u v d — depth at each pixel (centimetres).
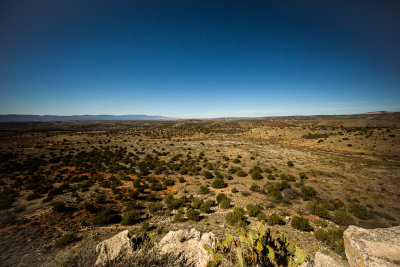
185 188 1794
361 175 2161
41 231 860
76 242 781
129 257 375
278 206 1316
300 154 3622
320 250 688
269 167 2597
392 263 293
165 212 1191
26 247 704
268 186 1691
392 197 1505
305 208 1291
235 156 3478
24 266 570
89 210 1181
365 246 335
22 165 2544
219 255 398
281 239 378
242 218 1008
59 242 736
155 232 898
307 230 914
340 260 614
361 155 3416
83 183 1798
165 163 2917
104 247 447
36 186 1641
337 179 2022
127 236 525
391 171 2288
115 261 380
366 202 1408
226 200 1324
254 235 361
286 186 1748
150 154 3694
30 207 1171
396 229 373
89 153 3594
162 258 401
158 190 1727
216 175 2244
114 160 2977
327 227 978
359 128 6103
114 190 1588
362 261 315
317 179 2038
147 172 2330
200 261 428
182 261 425
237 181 2011
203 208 1212
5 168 2320
